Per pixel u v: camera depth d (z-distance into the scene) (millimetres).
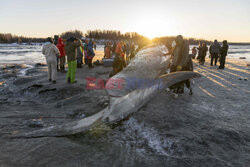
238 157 2318
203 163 2160
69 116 3703
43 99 5105
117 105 3107
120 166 2062
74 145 2455
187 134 2869
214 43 12844
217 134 2889
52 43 6727
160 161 2170
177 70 5016
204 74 9227
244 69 11320
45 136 2639
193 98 4984
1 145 2416
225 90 5992
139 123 3230
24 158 2141
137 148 2443
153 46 5680
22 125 3143
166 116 3598
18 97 5262
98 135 2768
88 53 11195
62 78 7949
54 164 2057
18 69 11055
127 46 13055
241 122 3414
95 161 2133
